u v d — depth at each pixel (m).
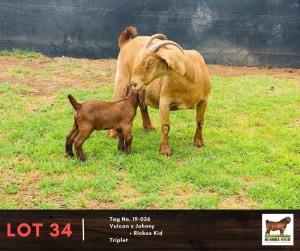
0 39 14.32
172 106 7.22
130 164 6.84
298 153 7.64
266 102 10.20
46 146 7.34
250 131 8.53
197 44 14.61
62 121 8.52
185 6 14.44
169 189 6.32
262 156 7.31
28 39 14.34
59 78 11.64
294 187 6.43
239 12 14.49
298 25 14.56
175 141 7.86
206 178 6.50
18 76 11.45
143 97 7.57
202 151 7.40
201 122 7.53
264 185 6.39
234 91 11.09
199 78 7.04
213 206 5.93
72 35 14.39
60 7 14.24
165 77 7.02
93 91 10.62
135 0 14.33
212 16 14.49
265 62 14.73
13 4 14.16
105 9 14.34
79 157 6.93
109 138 7.82
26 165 6.71
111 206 5.95
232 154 7.39
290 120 9.16
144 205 5.96
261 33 14.59
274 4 14.46
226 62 14.70
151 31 14.49
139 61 6.58
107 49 14.52
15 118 8.47
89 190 6.25
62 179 6.48
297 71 14.30
